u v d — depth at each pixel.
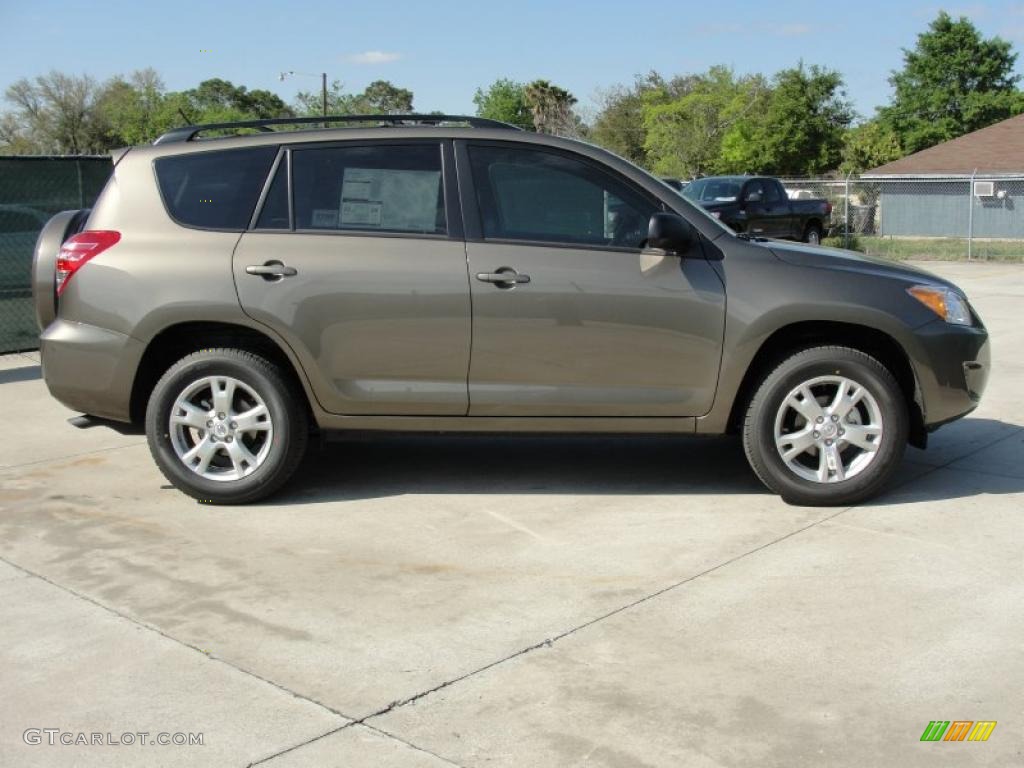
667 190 5.58
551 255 5.46
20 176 10.22
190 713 3.48
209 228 5.58
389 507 5.62
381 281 5.46
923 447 5.71
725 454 6.62
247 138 5.73
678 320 5.42
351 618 4.21
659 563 4.76
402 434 5.71
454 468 6.36
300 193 5.61
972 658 3.79
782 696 3.54
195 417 5.60
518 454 6.66
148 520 5.45
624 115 57.94
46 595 4.47
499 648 3.93
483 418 5.58
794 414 5.52
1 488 6.03
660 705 3.49
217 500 5.64
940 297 5.50
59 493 5.93
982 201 33.59
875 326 5.39
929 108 56.81
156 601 4.40
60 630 4.12
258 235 5.55
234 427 5.60
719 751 3.21
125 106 64.81
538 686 3.63
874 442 5.46
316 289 5.47
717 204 22.97
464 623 4.15
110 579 4.64
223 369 5.55
